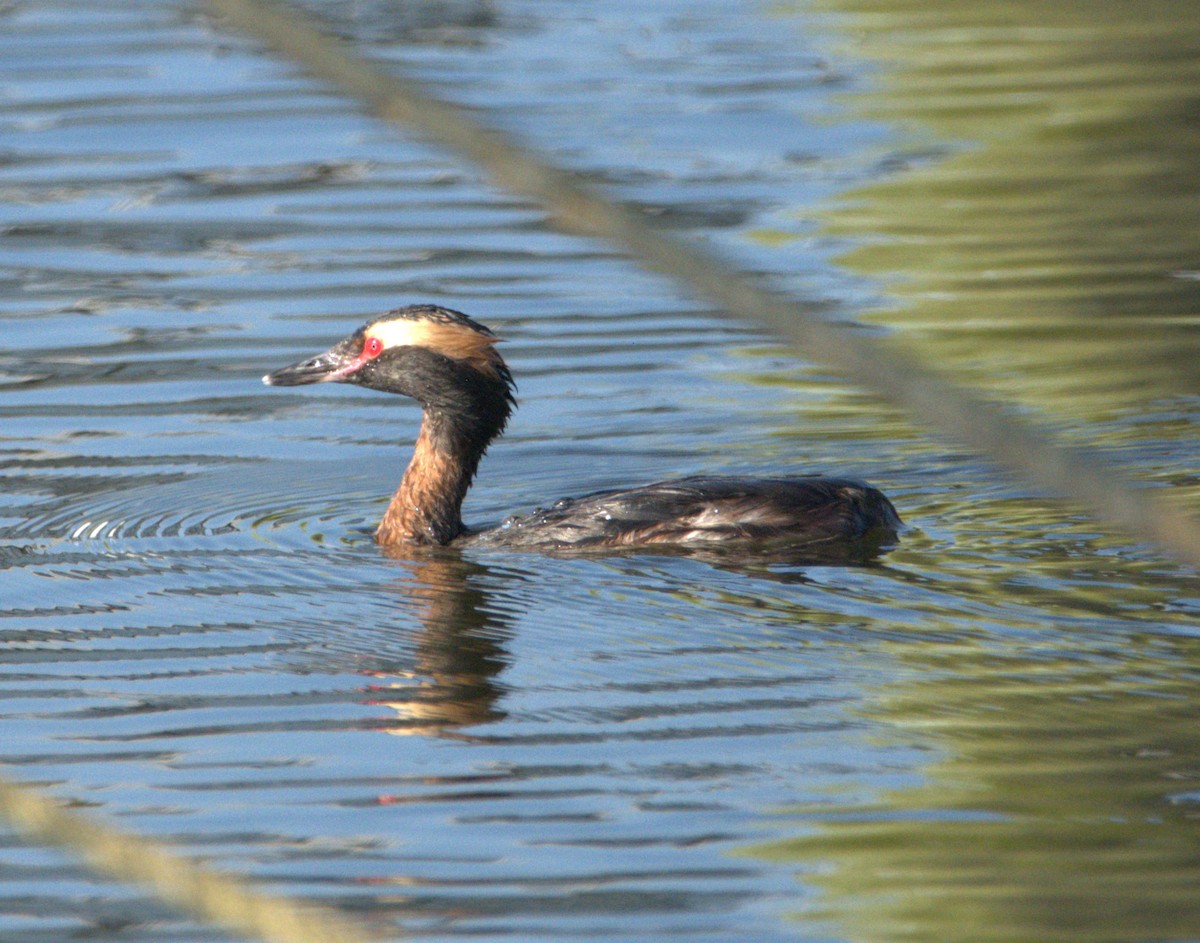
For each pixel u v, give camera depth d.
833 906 7.46
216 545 13.55
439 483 13.84
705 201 22.20
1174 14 30.23
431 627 11.54
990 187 22.83
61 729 9.82
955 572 12.25
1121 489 1.46
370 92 1.44
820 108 26.11
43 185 23.09
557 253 21.00
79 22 30.52
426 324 14.21
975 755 9.09
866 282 19.72
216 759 9.35
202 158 24.19
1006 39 29.38
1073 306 19.02
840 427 16.22
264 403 17.16
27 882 7.97
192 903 1.64
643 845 8.17
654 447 15.95
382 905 7.57
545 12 31.62
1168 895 7.49
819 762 9.10
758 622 11.38
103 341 18.47
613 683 10.37
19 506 14.33
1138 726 9.40
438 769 9.14
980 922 7.37
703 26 30.80
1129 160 23.75
